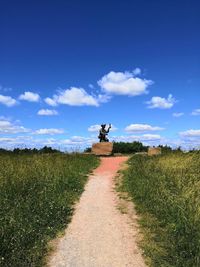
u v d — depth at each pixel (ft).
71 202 49.57
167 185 52.21
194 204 42.39
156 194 48.85
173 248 34.24
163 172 60.23
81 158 86.74
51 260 33.12
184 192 47.16
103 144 111.65
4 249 33.01
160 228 39.70
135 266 31.96
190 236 35.45
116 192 55.21
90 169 76.23
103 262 32.71
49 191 51.21
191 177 54.34
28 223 39.17
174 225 38.68
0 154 88.38
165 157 76.59
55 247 35.76
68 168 67.82
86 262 32.73
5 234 35.17
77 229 40.22
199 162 65.77
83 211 46.19
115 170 75.51
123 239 37.40
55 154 88.89
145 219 42.37
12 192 48.16
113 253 34.40
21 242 34.83
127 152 125.39
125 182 60.23
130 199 51.01
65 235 38.55
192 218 38.83
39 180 54.75
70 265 32.22
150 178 57.67
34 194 48.65
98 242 36.78
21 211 41.83
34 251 34.01
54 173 60.44
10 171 58.08
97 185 60.29
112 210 46.47
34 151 103.86
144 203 47.55
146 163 72.13
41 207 44.11
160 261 32.45
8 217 38.91
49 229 39.17
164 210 43.19
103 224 41.60
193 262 31.35
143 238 37.40
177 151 90.12
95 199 51.57
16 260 31.94
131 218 43.42
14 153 95.14
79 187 57.62
